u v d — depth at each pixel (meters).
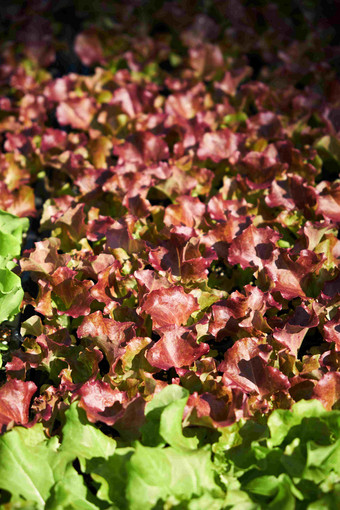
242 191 0.98
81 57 1.25
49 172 1.06
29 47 1.25
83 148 1.04
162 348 0.80
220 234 0.91
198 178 0.99
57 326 0.86
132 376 0.81
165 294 0.83
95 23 1.39
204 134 1.02
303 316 0.84
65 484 0.73
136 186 0.97
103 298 0.85
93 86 1.16
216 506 0.71
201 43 1.27
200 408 0.77
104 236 0.92
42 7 1.42
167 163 1.00
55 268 0.87
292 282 0.87
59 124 1.14
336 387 0.78
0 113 1.13
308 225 0.89
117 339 0.82
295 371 0.81
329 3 1.43
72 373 0.82
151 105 1.12
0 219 0.91
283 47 1.27
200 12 1.41
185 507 0.71
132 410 0.76
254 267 0.88
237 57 1.27
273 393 0.79
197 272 0.87
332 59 1.25
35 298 0.91
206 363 0.80
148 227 0.94
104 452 0.75
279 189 0.96
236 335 0.84
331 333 0.82
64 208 0.96
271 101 1.13
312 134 1.06
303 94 1.14
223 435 0.76
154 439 0.75
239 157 1.01
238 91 1.17
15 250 0.89
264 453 0.74
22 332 0.84
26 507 0.71
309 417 0.75
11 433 0.74
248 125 1.07
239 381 0.79
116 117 1.07
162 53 1.26
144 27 1.33
